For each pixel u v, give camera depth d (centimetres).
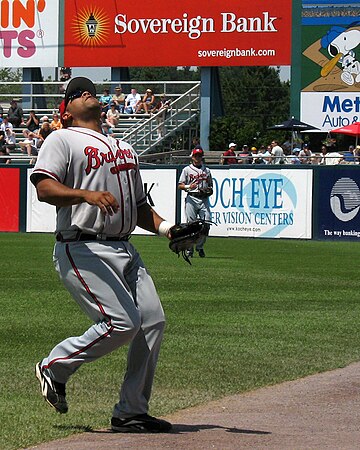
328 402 995
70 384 1071
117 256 829
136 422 854
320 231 3509
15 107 4756
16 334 1407
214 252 2939
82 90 861
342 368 1181
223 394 1028
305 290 1973
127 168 847
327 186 3500
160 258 2683
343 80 4512
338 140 5319
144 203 878
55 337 1383
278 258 2734
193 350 1288
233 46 4566
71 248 828
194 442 814
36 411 936
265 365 1188
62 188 800
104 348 824
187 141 4753
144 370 848
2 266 2425
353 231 3469
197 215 2761
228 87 11606
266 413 941
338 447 803
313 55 4528
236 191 3634
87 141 836
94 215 823
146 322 843
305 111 4569
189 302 1772
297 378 1119
